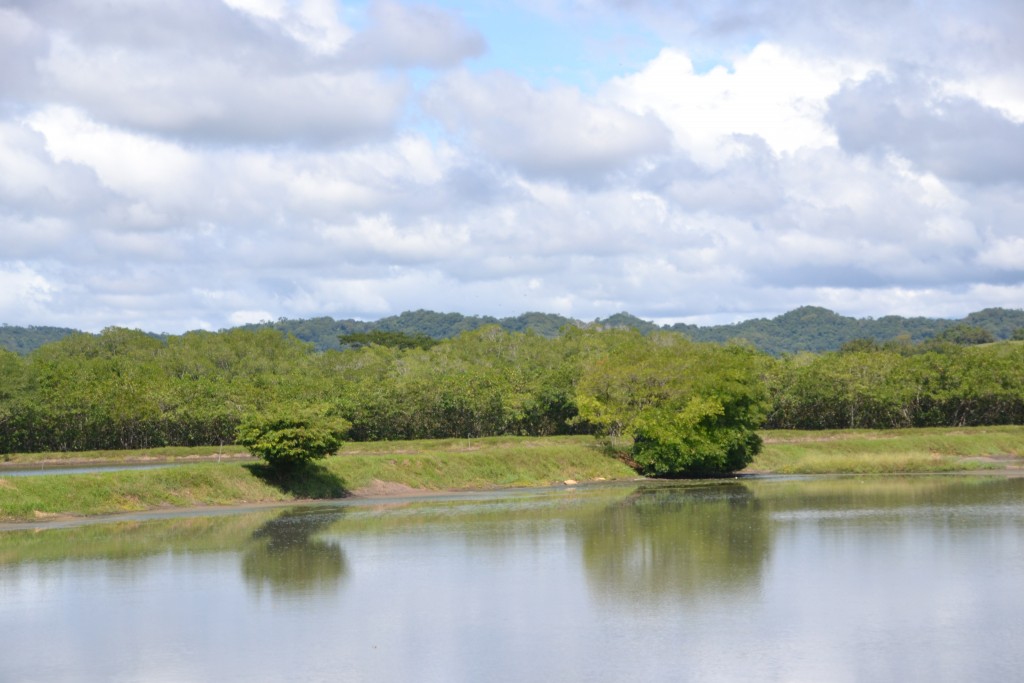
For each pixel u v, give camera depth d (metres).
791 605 37.22
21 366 118.44
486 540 52.91
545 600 38.53
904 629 33.84
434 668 30.14
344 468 79.19
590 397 99.19
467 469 85.88
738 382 96.00
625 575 43.03
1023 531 53.94
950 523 57.25
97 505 64.19
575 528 57.09
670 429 90.81
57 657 31.72
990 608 36.62
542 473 89.75
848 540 51.34
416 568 45.16
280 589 40.91
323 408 77.94
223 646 32.69
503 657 31.11
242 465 74.50
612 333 194.50
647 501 71.88
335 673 29.83
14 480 63.31
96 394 102.88
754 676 29.00
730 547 49.62
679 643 32.38
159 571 44.72
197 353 177.25
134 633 34.31
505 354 176.88
